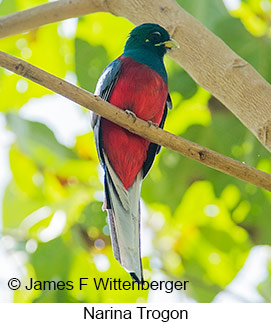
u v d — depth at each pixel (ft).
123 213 27.91
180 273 40.86
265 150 35.12
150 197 37.19
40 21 29.73
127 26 36.50
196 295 39.50
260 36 33.24
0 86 39.22
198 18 32.40
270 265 40.22
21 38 37.81
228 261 40.34
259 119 25.13
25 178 38.01
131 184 28.81
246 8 35.29
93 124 29.12
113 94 29.35
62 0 29.45
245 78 25.64
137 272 26.16
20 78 39.14
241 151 35.50
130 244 26.96
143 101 29.14
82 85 34.88
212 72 26.18
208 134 35.53
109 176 28.73
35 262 35.86
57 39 37.78
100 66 35.06
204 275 40.50
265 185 23.81
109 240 36.73
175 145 24.44
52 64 38.06
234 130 35.42
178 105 36.27
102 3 28.78
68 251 36.24
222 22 32.63
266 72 32.76
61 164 36.91
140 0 27.91
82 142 38.32
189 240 40.70
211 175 36.73
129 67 29.50
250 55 32.78
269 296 39.70
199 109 36.60
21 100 39.17
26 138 36.19
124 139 28.35
